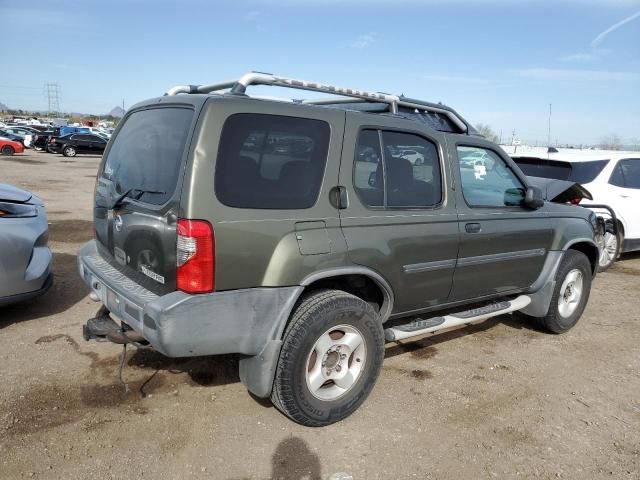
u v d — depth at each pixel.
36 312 5.02
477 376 4.15
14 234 4.48
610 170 7.86
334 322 3.17
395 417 3.48
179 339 2.74
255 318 2.94
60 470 2.80
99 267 3.57
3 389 3.57
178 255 2.76
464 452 3.13
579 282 5.16
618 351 4.79
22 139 38.09
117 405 3.45
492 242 4.18
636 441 3.33
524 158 8.22
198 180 2.74
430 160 3.83
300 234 3.05
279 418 3.39
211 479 2.79
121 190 3.40
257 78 3.16
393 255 3.48
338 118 3.29
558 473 2.97
